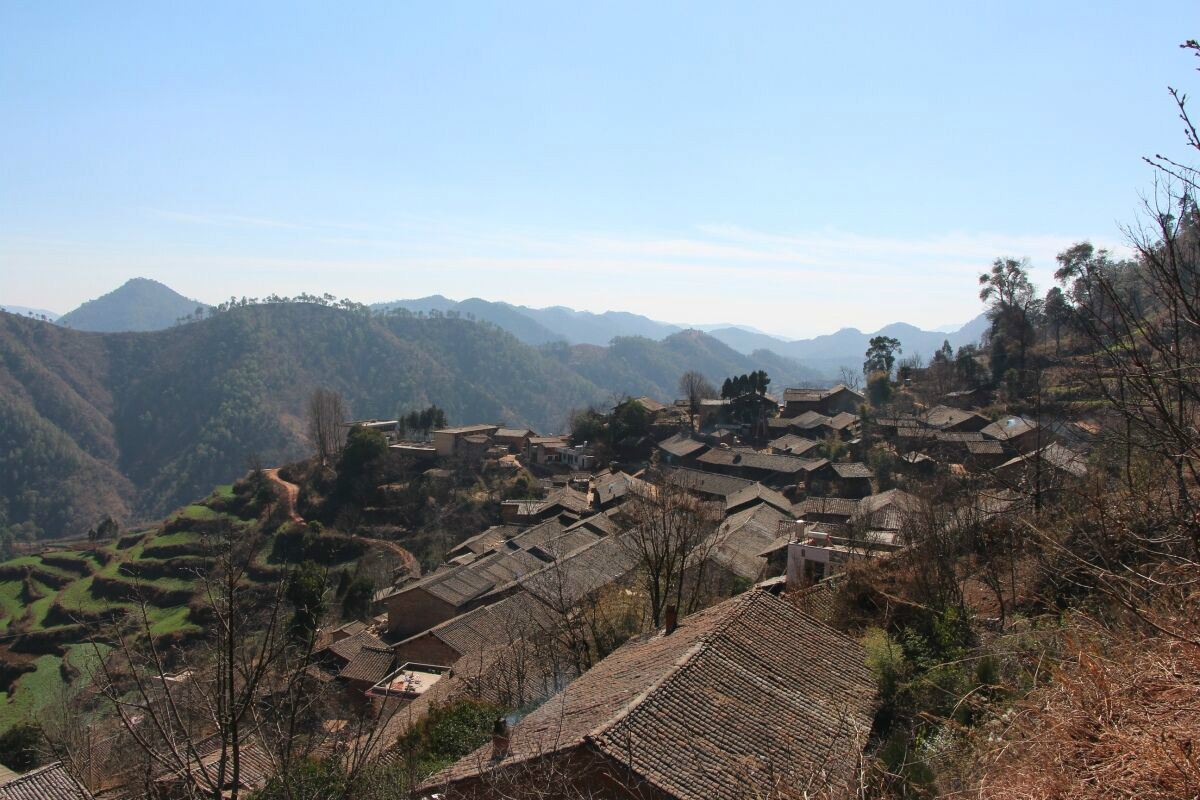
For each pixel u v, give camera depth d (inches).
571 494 2005.4
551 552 1328.7
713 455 2128.4
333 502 2261.3
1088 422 682.2
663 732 348.2
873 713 404.2
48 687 1502.2
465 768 392.5
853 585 609.3
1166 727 171.8
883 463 1744.6
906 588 572.4
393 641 1280.8
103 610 1870.1
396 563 1889.8
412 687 925.8
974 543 677.9
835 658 443.2
